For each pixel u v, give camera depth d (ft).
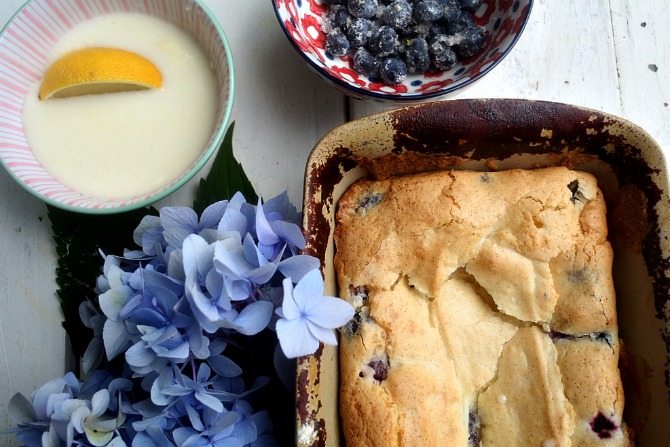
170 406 1.25
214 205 1.32
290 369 1.34
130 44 1.55
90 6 1.53
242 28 1.65
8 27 1.48
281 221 1.30
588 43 1.66
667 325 1.33
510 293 1.38
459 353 1.38
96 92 1.52
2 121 1.49
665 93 1.64
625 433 1.34
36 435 1.25
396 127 1.36
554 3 1.65
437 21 1.56
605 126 1.36
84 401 1.25
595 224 1.40
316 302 1.25
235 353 1.42
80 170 1.51
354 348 1.36
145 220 1.35
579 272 1.38
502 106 1.36
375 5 1.55
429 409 1.33
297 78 1.63
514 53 1.65
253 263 1.26
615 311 1.38
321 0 1.59
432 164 1.44
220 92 1.51
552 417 1.33
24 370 1.53
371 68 1.56
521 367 1.37
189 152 1.51
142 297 1.25
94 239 1.53
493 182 1.43
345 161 1.41
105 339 1.25
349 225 1.43
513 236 1.40
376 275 1.39
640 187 1.38
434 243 1.39
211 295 1.22
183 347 1.22
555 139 1.38
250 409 1.32
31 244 1.56
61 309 1.55
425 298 1.40
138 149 1.51
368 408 1.34
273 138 1.61
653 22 1.66
